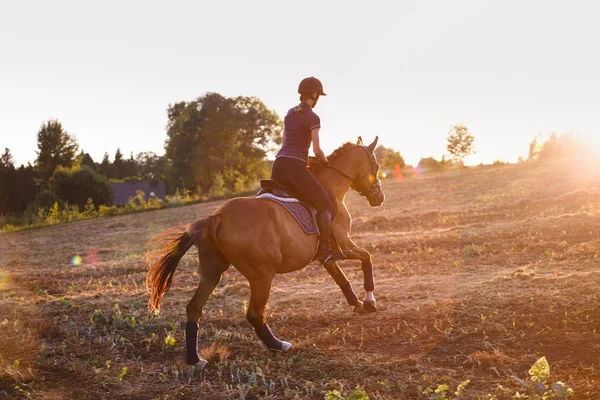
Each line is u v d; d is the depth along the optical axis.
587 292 7.04
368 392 4.89
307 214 5.98
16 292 10.96
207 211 33.06
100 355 6.29
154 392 5.21
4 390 5.32
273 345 6.02
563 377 4.80
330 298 8.46
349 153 6.78
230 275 11.16
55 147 66.69
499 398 4.55
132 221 30.78
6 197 63.00
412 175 49.84
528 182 27.86
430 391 4.71
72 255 18.66
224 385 5.29
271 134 67.50
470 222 16.67
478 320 6.58
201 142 65.00
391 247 13.26
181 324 7.41
